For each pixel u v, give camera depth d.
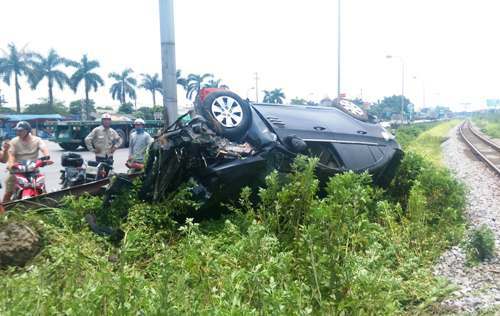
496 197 11.38
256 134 6.70
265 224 5.46
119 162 21.92
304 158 6.01
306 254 4.53
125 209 6.35
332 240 4.58
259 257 4.41
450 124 96.44
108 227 5.96
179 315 3.26
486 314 4.57
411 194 7.22
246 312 3.32
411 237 6.48
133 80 93.00
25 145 8.29
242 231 5.53
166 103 8.97
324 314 3.96
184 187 6.27
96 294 3.44
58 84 78.44
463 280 5.48
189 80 79.50
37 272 3.99
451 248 6.55
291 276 4.38
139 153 9.09
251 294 3.74
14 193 7.71
